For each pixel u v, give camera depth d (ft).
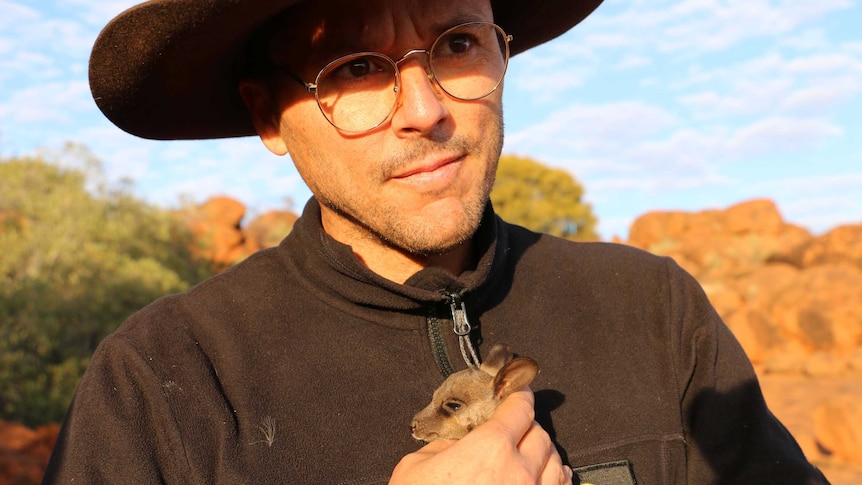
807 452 16.56
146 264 17.98
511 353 2.29
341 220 2.46
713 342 2.58
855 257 31.50
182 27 2.29
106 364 2.30
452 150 2.27
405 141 2.26
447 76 2.29
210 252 25.18
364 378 2.32
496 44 2.40
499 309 2.51
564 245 2.75
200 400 2.25
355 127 2.27
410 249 2.34
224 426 2.22
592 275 2.65
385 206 2.30
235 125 2.89
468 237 2.32
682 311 2.59
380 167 2.27
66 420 2.28
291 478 2.18
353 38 2.26
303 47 2.33
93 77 2.46
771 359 24.80
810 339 25.46
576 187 43.09
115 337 2.34
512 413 2.13
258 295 2.46
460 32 2.30
